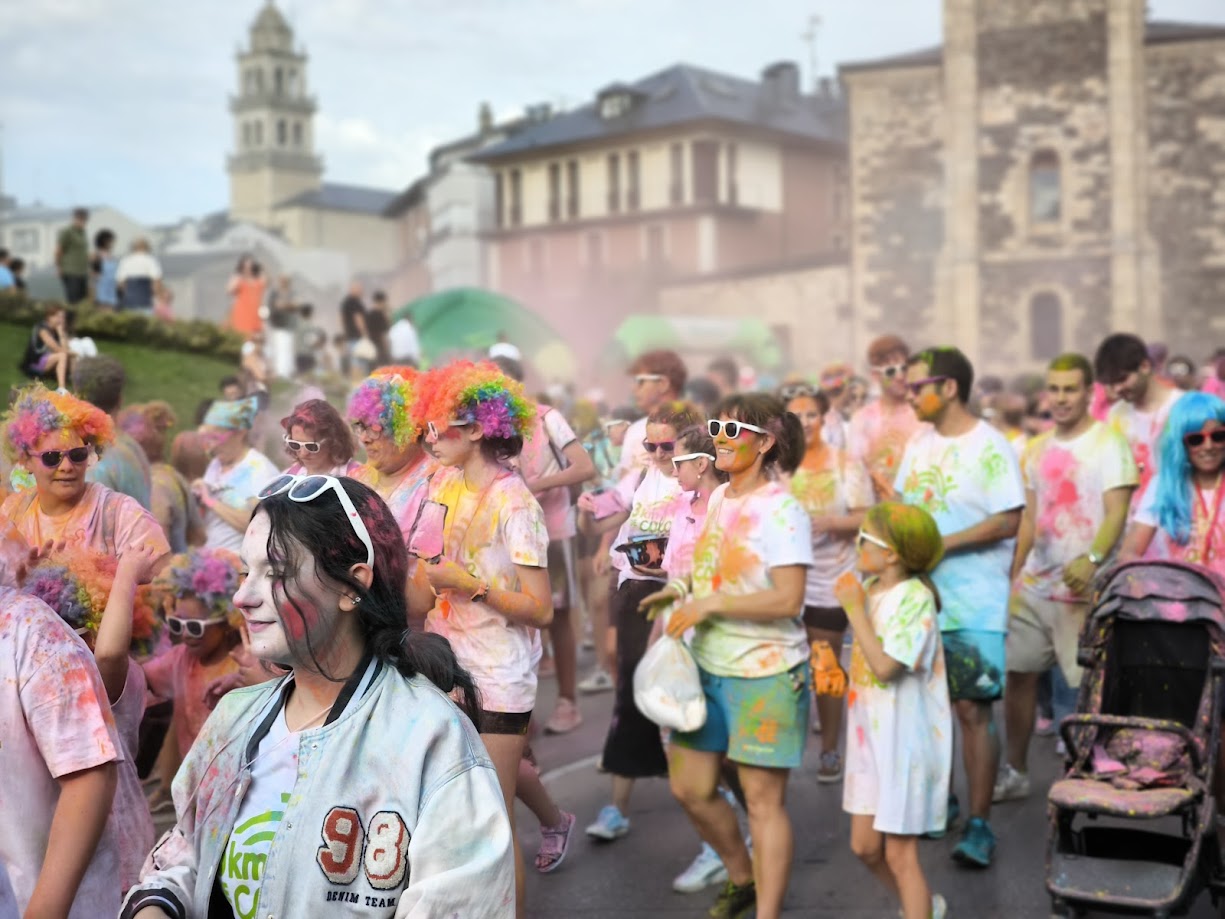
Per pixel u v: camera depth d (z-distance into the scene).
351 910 2.36
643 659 5.18
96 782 2.89
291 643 2.42
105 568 4.00
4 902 2.73
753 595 5.00
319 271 105.44
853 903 5.66
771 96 66.44
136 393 18.05
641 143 62.47
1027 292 43.00
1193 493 6.16
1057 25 42.47
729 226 61.34
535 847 6.37
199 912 2.48
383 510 2.54
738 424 5.10
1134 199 41.94
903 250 44.88
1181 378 14.09
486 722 4.58
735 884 5.45
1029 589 7.06
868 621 4.98
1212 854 5.11
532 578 4.63
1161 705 5.66
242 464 7.72
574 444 7.23
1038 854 6.22
